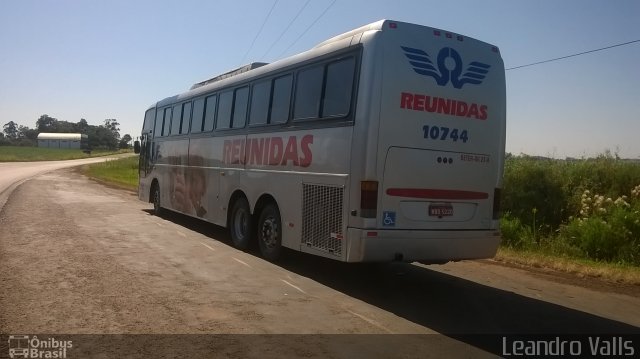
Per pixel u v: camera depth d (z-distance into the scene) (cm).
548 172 1397
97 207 1709
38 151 11150
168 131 1452
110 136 15125
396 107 679
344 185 694
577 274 898
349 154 689
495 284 813
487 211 750
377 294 715
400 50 688
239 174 1005
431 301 691
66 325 529
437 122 706
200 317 571
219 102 1123
